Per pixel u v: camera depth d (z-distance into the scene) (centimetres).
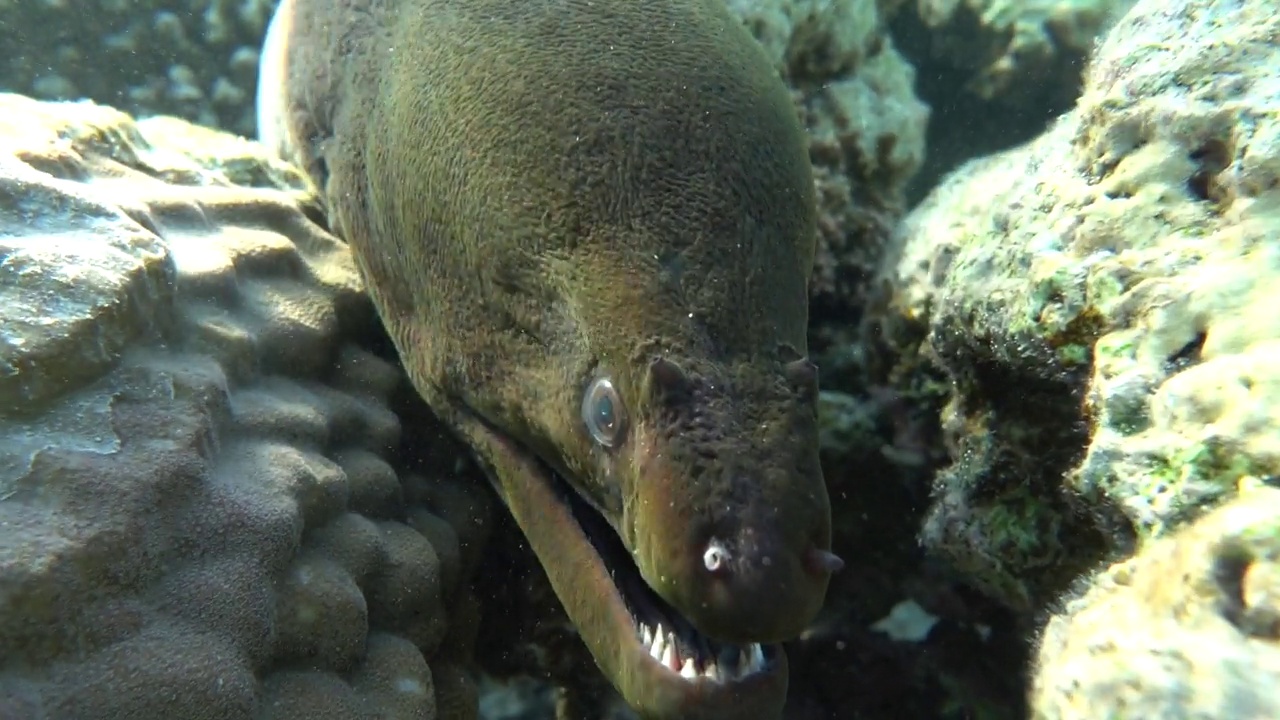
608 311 21
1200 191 21
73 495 17
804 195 24
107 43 49
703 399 19
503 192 23
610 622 22
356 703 21
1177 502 15
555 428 23
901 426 34
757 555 18
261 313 27
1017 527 26
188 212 28
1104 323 20
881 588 35
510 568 32
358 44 32
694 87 23
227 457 22
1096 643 15
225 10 50
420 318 28
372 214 30
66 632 16
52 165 25
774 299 22
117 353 20
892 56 46
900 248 36
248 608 19
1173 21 24
